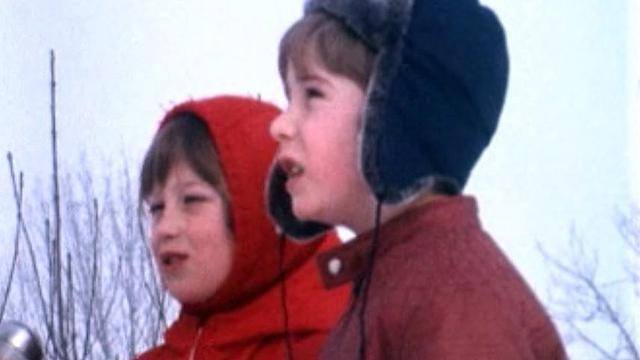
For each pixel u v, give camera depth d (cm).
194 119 638
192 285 623
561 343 445
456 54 453
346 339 451
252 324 620
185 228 624
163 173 630
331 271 468
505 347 413
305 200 461
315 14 466
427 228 448
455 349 410
